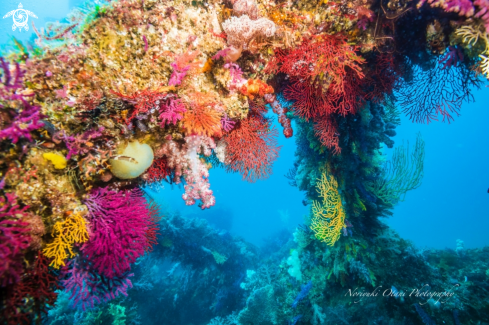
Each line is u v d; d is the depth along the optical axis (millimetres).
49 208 2166
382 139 5766
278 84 3588
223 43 2543
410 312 4965
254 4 2475
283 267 7797
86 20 2203
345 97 3443
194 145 2773
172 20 2363
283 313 6406
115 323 6359
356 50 3021
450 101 3557
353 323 5227
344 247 5770
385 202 5793
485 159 66312
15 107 1857
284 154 60656
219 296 10234
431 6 2412
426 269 5484
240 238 15695
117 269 2559
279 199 51281
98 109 2227
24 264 2146
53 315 6273
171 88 2311
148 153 2584
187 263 10352
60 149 2174
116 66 2217
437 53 3000
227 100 2721
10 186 1982
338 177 5633
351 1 2639
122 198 2566
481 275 5500
